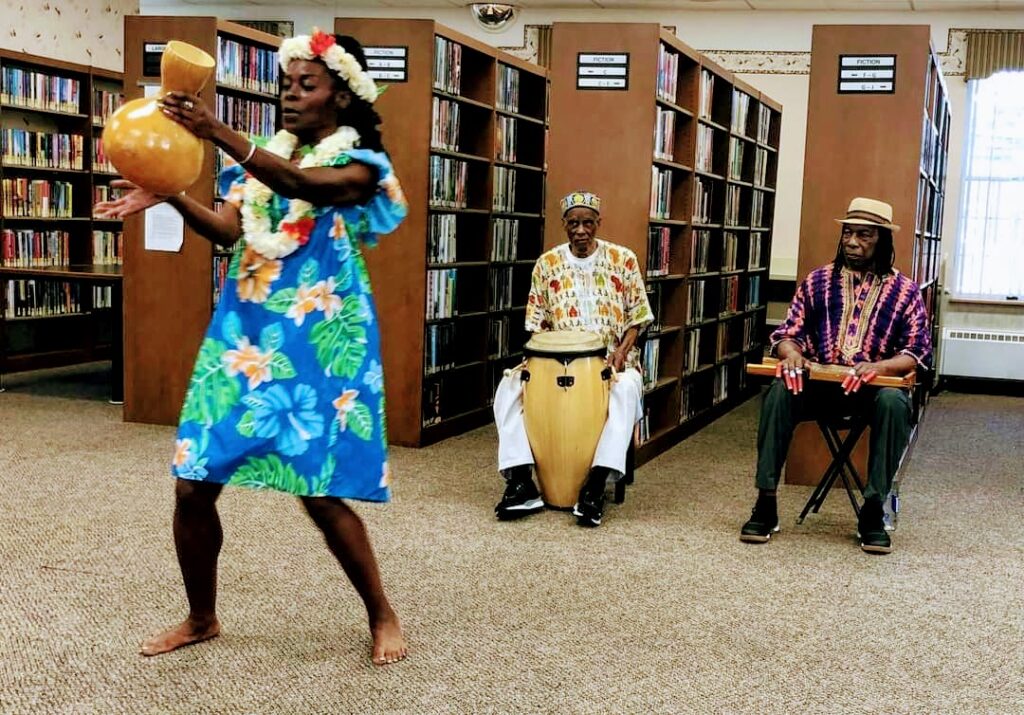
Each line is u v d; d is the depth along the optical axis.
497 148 6.24
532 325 4.67
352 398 2.55
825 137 4.93
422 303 5.52
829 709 2.58
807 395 4.12
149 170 2.30
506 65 6.36
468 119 6.15
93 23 8.61
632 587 3.44
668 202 5.72
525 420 4.33
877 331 4.14
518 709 2.52
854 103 4.89
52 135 7.97
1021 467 5.59
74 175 8.34
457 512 4.30
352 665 2.74
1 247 7.55
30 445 5.25
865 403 4.06
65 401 6.59
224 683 2.61
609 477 4.88
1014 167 8.82
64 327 8.48
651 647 2.94
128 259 5.79
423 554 3.72
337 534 2.65
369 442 2.58
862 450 4.95
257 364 2.53
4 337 7.66
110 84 8.80
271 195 2.52
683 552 3.85
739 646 2.97
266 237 2.48
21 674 2.63
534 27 9.88
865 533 3.94
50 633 2.89
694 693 2.65
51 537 3.75
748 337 7.86
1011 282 8.91
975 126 8.89
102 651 2.78
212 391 2.53
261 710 2.48
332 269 2.54
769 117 8.03
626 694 2.63
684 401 6.34
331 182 2.45
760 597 3.38
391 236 5.51
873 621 3.20
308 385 2.52
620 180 5.12
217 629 2.88
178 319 5.76
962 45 8.88
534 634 3.01
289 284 2.52
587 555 3.78
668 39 5.21
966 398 8.28
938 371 8.53
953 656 2.94
